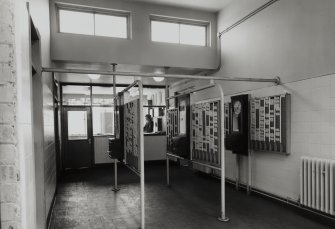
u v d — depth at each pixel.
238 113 4.80
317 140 3.53
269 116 4.24
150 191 5.10
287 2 4.03
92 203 4.40
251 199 4.50
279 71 4.19
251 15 4.81
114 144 4.70
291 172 3.96
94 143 7.86
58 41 4.97
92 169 7.57
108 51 5.28
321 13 3.47
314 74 3.58
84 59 5.12
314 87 3.57
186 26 5.97
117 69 5.97
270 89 4.37
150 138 8.28
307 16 3.68
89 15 5.29
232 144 4.94
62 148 7.41
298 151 3.83
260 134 4.44
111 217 3.75
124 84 8.01
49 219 3.56
